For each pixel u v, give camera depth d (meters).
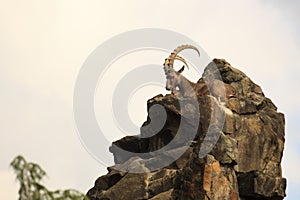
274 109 88.56
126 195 82.00
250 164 82.00
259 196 80.50
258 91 88.56
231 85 87.12
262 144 83.50
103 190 85.06
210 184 77.38
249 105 85.50
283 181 81.62
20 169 39.16
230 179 79.19
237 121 83.62
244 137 82.94
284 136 86.69
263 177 80.50
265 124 85.12
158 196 80.19
